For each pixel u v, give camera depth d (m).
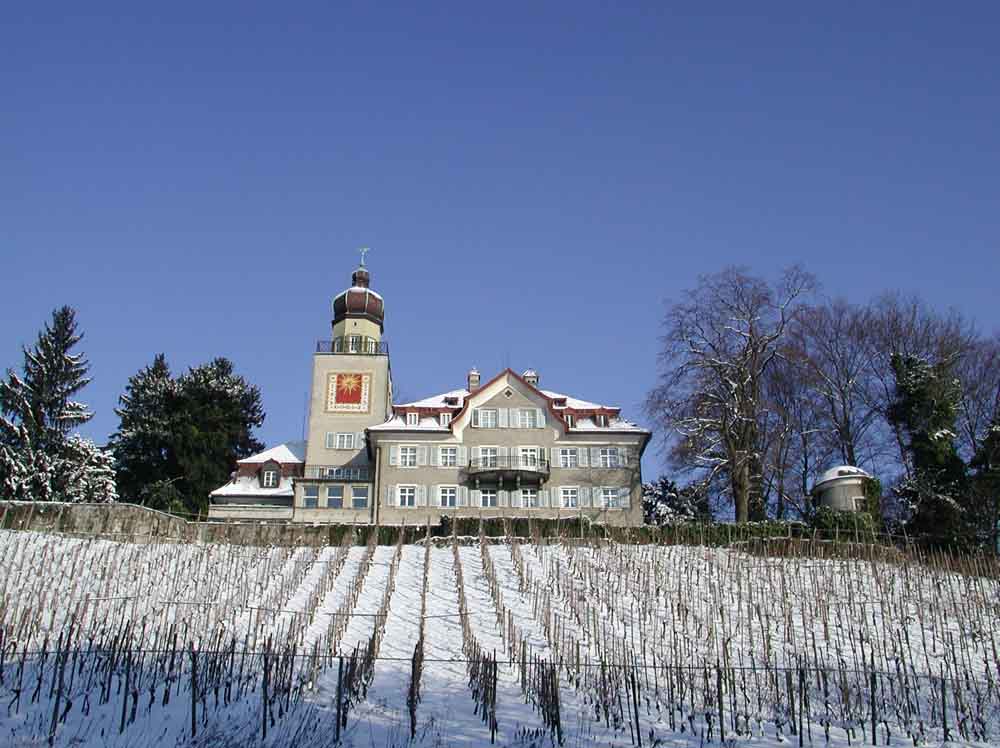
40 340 67.06
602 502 64.56
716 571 37.56
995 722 21.48
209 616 29.42
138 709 19.78
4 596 27.03
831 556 39.03
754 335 57.69
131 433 77.38
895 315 61.16
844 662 25.73
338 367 74.75
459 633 29.80
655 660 26.06
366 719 20.66
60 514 38.56
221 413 79.94
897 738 20.52
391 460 65.69
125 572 33.25
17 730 17.92
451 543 44.38
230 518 68.94
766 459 58.34
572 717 21.59
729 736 20.53
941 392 50.09
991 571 37.16
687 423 56.66
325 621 30.61
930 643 28.97
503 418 66.81
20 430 61.50
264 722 18.80
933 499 46.09
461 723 20.84
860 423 60.16
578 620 30.05
